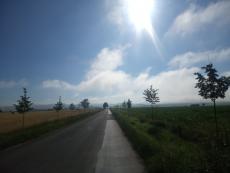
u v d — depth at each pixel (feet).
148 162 31.99
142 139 45.01
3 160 38.17
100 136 67.67
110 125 109.81
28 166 33.60
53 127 95.45
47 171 30.68
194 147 40.42
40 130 79.46
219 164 21.58
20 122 153.38
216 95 52.49
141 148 41.16
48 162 35.86
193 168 22.53
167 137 54.08
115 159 37.11
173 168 24.44
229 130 58.29
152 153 35.45
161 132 63.36
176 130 67.31
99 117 191.52
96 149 46.47
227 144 38.91
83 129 91.15
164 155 29.91
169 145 40.47
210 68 53.16
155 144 38.93
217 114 127.95
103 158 37.99
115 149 46.16
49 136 70.64
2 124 138.41
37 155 41.70
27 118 197.16
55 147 50.06
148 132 65.16
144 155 37.24
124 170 30.42
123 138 62.90
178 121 99.30
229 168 20.81
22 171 30.99
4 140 56.39
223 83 52.21
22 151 46.26
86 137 66.03
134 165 32.99
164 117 131.13
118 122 125.80
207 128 68.08
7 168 32.78
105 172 29.73
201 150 36.47
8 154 43.50
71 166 33.06
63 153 43.06
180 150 34.27
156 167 27.48
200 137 53.36
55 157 39.55
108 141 57.31
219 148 33.24
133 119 123.85
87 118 177.17
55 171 30.60
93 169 31.22
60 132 81.51
